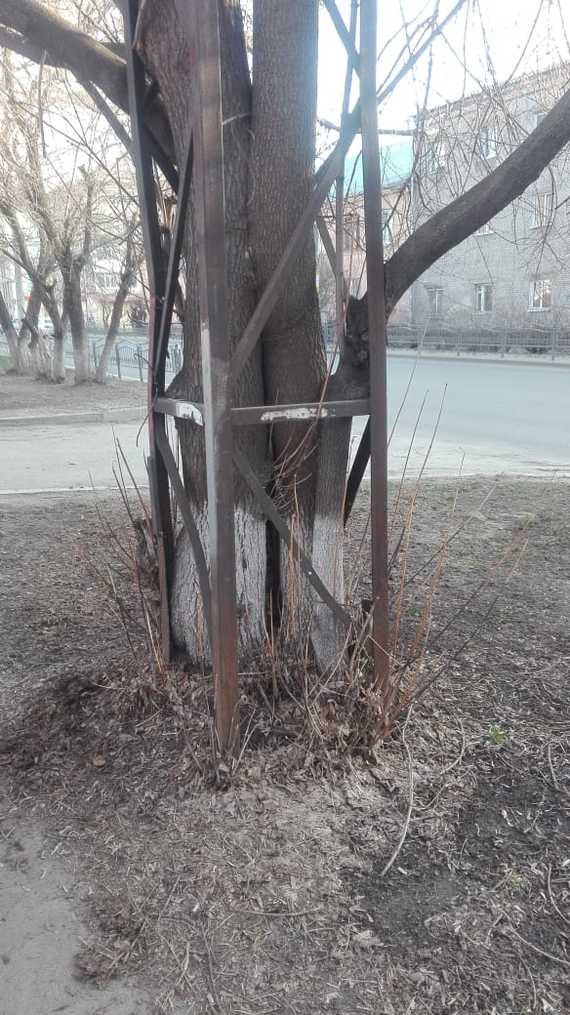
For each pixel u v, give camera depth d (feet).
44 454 33.65
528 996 6.69
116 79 10.39
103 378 62.39
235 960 7.10
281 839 8.47
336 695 10.14
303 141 8.96
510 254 86.02
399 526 19.83
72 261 57.88
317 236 11.79
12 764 10.00
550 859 8.19
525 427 38.60
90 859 8.36
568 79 12.87
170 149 10.65
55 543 19.03
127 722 10.58
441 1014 6.56
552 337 85.25
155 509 10.91
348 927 7.39
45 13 9.97
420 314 102.47
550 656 12.46
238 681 10.06
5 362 91.09
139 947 7.25
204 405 8.50
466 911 7.56
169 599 11.33
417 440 35.29
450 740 10.19
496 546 18.15
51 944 7.32
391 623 13.64
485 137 13.17
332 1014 6.57
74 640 13.44
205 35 7.45
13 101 20.58
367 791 9.21
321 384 10.12
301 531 10.36
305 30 8.62
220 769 9.20
